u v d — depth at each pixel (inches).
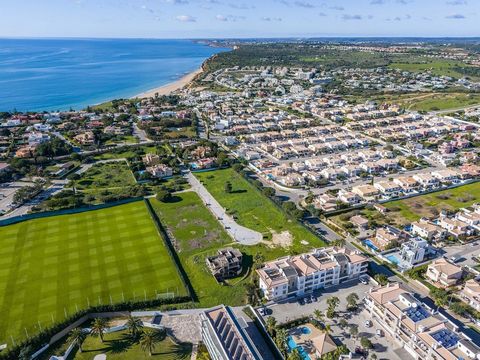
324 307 5113.2
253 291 5285.4
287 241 6707.7
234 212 7810.0
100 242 6530.5
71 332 4520.2
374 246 6520.7
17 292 5246.1
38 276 5595.5
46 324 4662.9
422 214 7696.9
